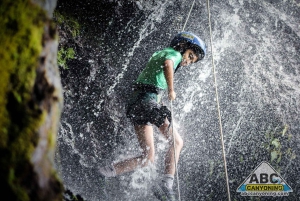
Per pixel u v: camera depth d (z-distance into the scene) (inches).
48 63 59.1
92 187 171.0
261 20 266.2
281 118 245.0
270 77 255.1
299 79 253.8
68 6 216.4
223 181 224.4
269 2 268.8
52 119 57.8
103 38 227.1
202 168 228.7
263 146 237.1
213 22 259.0
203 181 223.8
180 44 171.9
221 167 230.2
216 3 260.2
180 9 251.9
